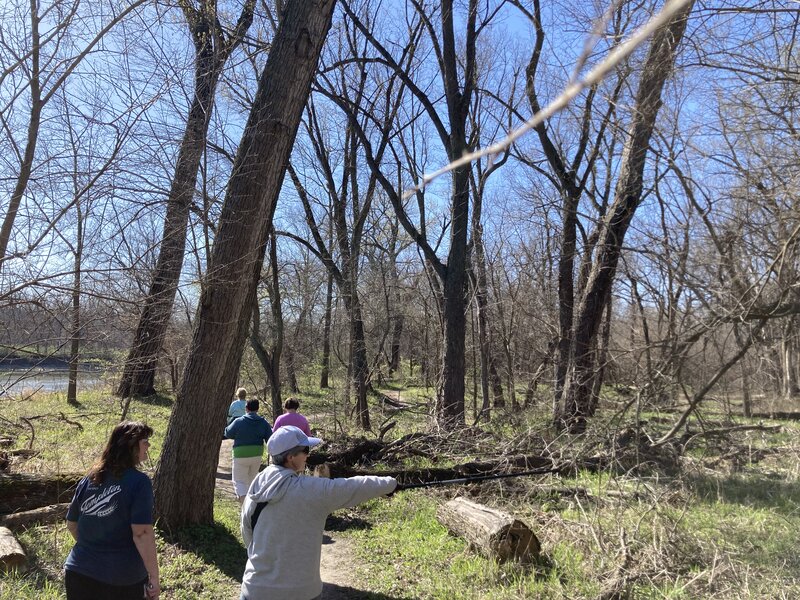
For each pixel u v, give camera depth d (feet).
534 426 36.96
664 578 18.47
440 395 50.57
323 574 20.95
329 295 78.07
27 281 19.33
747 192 22.65
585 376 37.14
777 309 22.31
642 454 27.63
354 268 63.46
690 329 24.73
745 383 38.14
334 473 33.35
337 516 27.61
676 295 26.32
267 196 24.14
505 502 27.96
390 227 89.25
